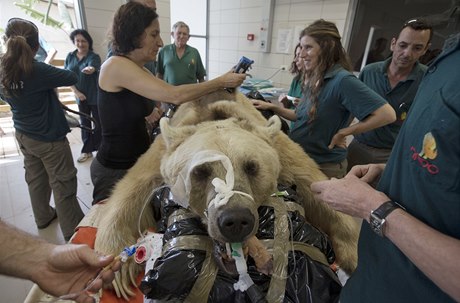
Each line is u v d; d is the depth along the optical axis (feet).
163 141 4.50
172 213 3.59
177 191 3.45
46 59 12.45
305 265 3.00
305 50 5.54
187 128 4.07
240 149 3.33
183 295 2.87
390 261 2.41
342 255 4.16
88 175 11.43
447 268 1.71
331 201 2.63
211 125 3.97
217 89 5.13
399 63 6.82
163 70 12.63
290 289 2.85
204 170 3.15
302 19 12.89
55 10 21.21
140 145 5.71
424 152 1.96
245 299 2.77
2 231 2.37
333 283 3.00
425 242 1.83
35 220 8.43
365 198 2.31
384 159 7.39
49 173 7.53
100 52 13.34
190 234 3.16
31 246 2.43
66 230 7.91
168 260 2.92
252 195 3.18
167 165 3.76
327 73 5.46
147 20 4.83
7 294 6.38
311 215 4.57
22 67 6.26
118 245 3.88
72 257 2.44
